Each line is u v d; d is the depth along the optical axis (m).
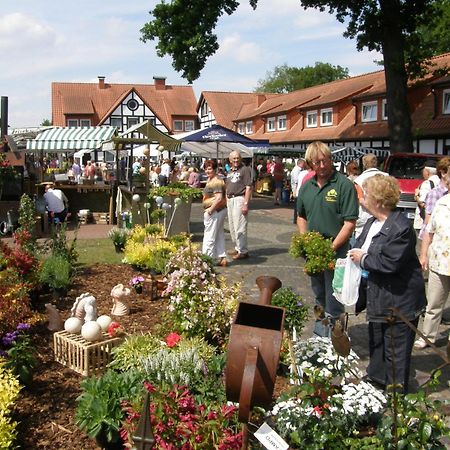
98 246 12.45
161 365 4.45
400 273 4.48
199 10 23.86
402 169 19.41
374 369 4.82
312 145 5.46
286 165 34.66
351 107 39.69
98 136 18.22
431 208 7.93
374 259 4.45
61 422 4.25
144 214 13.97
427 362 5.74
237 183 11.06
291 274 9.88
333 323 5.32
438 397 4.90
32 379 4.80
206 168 10.41
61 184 19.42
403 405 3.38
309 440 3.53
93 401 3.96
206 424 3.38
